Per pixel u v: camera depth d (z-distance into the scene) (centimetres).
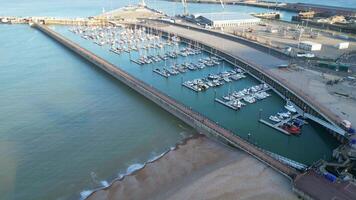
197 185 6259
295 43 15850
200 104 10231
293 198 5888
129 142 8206
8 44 17600
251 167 6819
